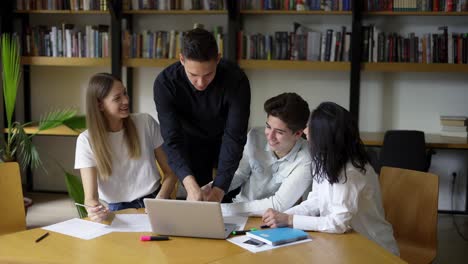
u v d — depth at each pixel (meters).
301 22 4.74
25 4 4.72
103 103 2.31
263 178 2.30
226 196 2.60
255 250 1.64
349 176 1.86
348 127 1.87
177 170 2.23
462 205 4.77
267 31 4.78
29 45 4.75
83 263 1.53
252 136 2.39
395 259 1.57
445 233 4.11
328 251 1.64
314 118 1.90
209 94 2.33
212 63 1.94
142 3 4.58
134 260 1.56
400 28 4.62
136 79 5.05
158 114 2.36
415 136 3.90
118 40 4.57
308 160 2.13
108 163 2.32
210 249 1.66
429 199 2.29
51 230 1.86
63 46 4.72
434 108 4.74
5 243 1.71
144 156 2.45
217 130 2.57
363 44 4.42
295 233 1.77
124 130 2.40
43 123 4.14
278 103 2.08
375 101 4.81
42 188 5.28
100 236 1.80
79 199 3.59
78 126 4.16
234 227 1.89
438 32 4.57
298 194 2.13
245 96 2.29
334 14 4.56
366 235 1.95
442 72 4.66
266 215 1.92
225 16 4.81
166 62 4.58
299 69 4.81
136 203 2.43
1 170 2.44
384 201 2.49
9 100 4.05
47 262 1.55
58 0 4.68
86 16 4.95
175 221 1.76
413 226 2.35
